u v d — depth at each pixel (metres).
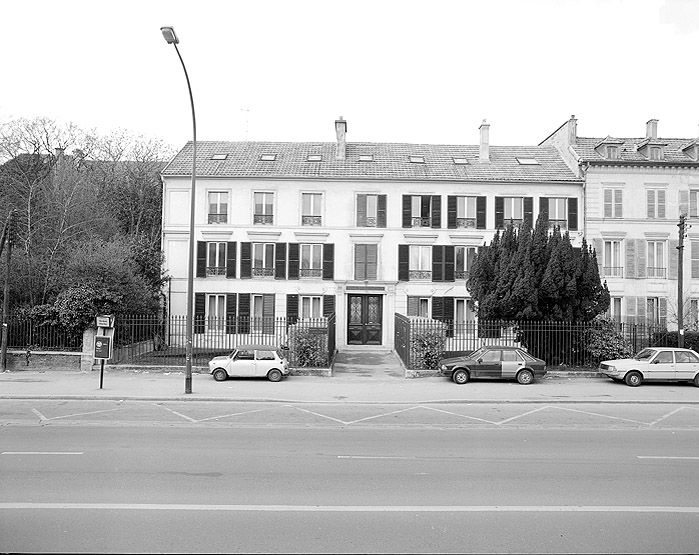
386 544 6.69
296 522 7.36
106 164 47.84
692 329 36.00
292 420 15.50
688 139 40.81
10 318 25.16
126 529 7.02
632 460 10.99
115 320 25.70
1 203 29.53
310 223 37.56
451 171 38.38
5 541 6.61
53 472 9.59
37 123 39.16
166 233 37.38
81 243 30.77
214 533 6.94
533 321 26.09
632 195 37.50
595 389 21.81
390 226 37.53
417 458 10.99
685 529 7.28
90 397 18.72
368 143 41.69
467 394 20.27
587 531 7.18
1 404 17.67
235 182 37.53
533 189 37.66
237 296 37.22
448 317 37.28
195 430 13.84
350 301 37.72
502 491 8.83
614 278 37.22
